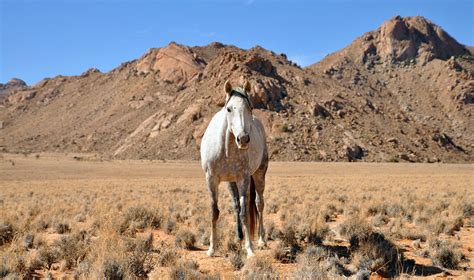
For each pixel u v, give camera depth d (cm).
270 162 10812
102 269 642
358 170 8281
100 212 1566
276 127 13438
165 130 15488
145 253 782
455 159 14675
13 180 5678
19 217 1517
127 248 823
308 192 2884
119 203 2073
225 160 788
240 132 736
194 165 10069
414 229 1144
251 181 932
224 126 785
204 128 14088
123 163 10900
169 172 7625
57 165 9306
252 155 831
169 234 1185
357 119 15938
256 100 14812
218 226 1141
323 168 8875
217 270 739
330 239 990
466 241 1054
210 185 823
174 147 13950
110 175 6881
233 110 757
